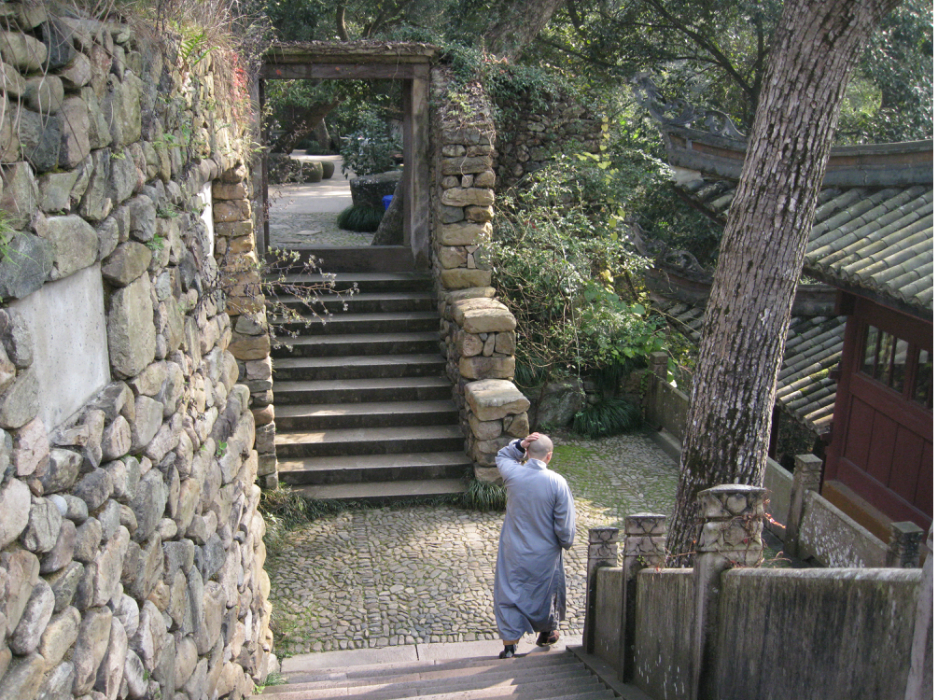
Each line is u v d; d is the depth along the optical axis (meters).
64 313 2.08
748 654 2.65
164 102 3.13
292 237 12.95
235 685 3.97
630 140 12.21
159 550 2.76
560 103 10.70
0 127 1.70
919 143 7.39
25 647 1.76
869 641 1.91
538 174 9.96
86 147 2.18
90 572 2.13
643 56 15.50
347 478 7.79
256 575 4.67
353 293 9.78
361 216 13.74
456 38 12.08
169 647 2.80
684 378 10.40
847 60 4.37
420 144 9.92
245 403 4.49
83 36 2.17
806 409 9.05
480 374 7.91
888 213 7.51
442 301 8.98
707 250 15.09
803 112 4.45
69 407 2.11
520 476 5.14
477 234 8.70
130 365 2.48
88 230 2.17
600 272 10.34
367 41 9.40
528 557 5.16
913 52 14.32
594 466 8.73
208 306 3.82
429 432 8.25
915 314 6.29
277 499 7.29
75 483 2.08
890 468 7.91
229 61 5.12
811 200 4.61
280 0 11.66
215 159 4.43
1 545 1.66
